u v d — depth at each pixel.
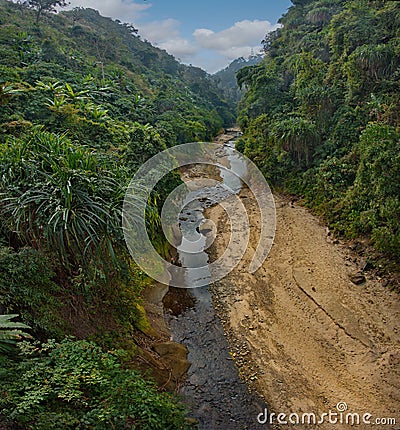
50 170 5.13
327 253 9.80
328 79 16.36
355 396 5.44
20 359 3.88
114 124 14.57
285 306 7.71
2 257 4.26
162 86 35.25
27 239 4.89
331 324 7.05
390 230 8.80
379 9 16.67
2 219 4.81
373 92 13.43
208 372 5.93
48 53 23.30
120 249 5.54
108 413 3.47
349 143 13.16
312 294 8.02
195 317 7.37
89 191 4.96
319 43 20.38
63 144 5.62
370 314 7.23
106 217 4.91
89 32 38.78
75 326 4.92
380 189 9.35
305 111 15.88
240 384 5.70
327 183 12.52
